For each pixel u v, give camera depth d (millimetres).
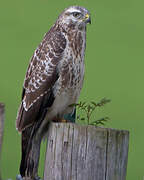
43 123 10242
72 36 10328
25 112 10039
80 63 10359
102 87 22516
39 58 10258
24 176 9445
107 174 8273
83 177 8250
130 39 27469
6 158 16953
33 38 26750
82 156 8250
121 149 8297
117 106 21172
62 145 8312
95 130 8234
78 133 8266
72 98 10422
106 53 25812
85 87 22312
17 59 24781
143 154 18094
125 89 22766
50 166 8406
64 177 8297
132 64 25031
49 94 10203
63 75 10203
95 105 9047
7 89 21891
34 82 10188
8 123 18516
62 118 10445
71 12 10414
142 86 23125
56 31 10406
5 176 15867
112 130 8258
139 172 16859
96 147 8234
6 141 17859
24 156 9703
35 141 10016
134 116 20219
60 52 10172
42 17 28281
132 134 19156
